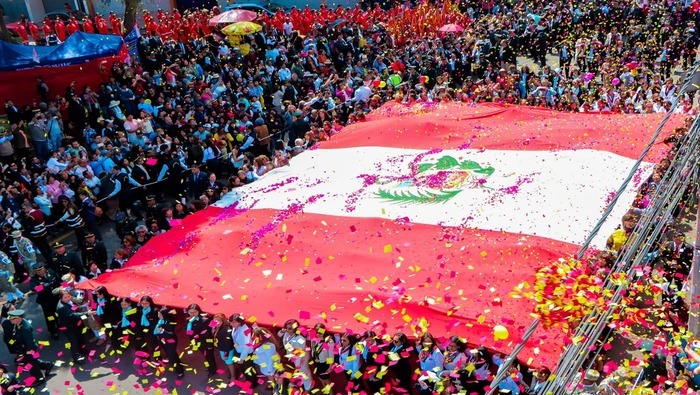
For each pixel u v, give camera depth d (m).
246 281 13.05
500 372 5.60
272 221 14.96
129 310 12.84
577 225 13.27
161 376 12.84
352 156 18.25
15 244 15.62
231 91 25.20
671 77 27.91
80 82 24.05
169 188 19.38
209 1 40.22
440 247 13.13
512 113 20.00
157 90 24.05
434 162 16.94
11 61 20.81
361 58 29.80
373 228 14.16
